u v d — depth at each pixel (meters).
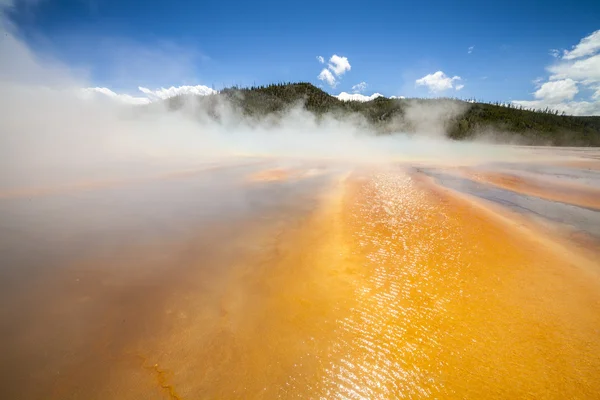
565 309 3.81
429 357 3.08
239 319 3.69
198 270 4.93
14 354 3.17
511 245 5.77
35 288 4.42
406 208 8.30
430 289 4.30
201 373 2.90
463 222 7.07
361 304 3.97
